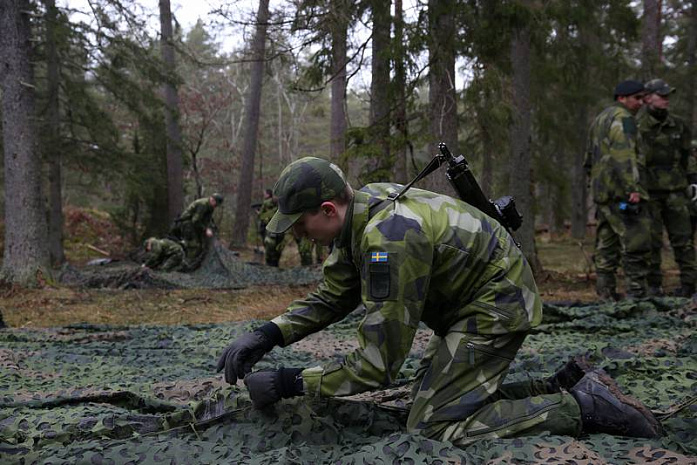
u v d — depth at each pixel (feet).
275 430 7.20
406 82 24.85
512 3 24.14
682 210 19.58
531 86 41.01
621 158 17.75
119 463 6.42
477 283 6.89
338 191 6.75
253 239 66.95
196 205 34.37
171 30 50.03
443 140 25.13
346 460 6.28
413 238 6.48
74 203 82.38
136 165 45.06
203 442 6.91
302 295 28.09
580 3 28.96
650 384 9.05
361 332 6.55
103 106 63.05
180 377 10.50
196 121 91.35
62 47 38.65
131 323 22.02
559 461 6.03
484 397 6.83
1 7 29.58
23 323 21.75
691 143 19.75
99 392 9.14
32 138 29.99
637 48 55.06
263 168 107.86
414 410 6.99
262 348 7.39
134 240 54.65
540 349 11.62
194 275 33.27
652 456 6.13
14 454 6.93
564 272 34.22
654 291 20.30
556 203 53.42
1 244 49.80
